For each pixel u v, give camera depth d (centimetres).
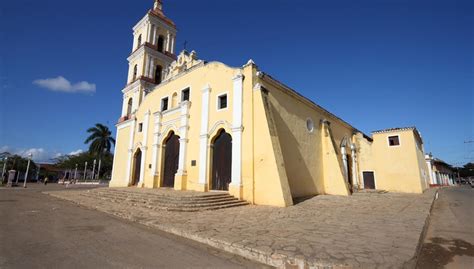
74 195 1666
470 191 2977
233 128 1405
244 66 1468
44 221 820
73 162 6075
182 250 534
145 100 2312
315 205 1206
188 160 1658
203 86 1695
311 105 1884
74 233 665
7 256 475
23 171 6006
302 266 429
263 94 1369
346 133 2509
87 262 452
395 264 413
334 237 588
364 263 416
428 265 489
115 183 2453
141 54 2695
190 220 814
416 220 815
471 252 569
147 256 492
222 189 1437
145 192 1412
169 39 2911
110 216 938
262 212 985
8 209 1070
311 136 1833
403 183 2345
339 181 1791
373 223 762
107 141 5147
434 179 4225
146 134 2136
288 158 1516
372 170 2536
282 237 587
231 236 596
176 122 1858
